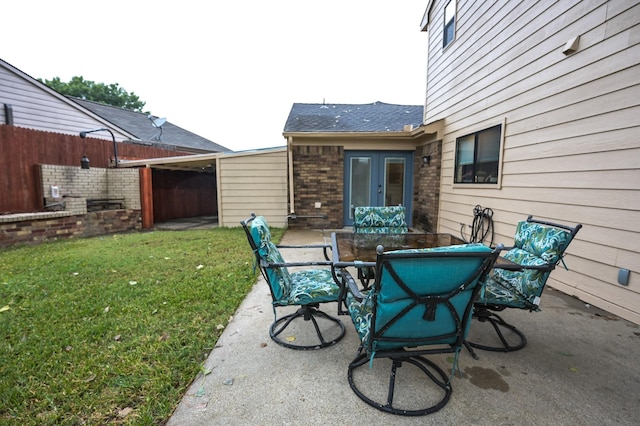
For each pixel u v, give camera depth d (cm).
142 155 922
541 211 369
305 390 184
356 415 165
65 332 238
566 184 332
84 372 191
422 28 736
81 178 712
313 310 248
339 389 185
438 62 663
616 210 279
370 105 976
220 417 162
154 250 514
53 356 208
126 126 1266
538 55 369
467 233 541
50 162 682
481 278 156
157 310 280
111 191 768
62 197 658
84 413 161
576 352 223
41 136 663
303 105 971
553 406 171
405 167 769
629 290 271
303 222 756
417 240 297
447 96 619
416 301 151
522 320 274
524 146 396
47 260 441
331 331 254
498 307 231
